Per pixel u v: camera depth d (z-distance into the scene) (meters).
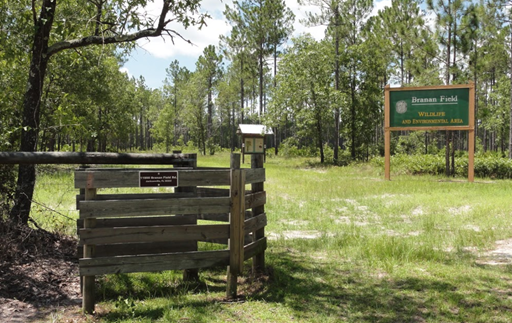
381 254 7.28
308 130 37.03
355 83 39.62
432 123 21.78
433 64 28.25
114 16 7.61
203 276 6.17
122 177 4.62
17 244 6.06
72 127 7.65
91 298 4.63
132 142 89.00
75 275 5.81
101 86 25.08
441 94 21.64
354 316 4.55
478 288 5.48
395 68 44.00
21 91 7.55
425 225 9.86
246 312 4.61
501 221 10.04
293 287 5.53
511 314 4.54
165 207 4.75
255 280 5.78
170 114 61.19
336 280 5.91
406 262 6.87
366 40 38.81
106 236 4.58
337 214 12.00
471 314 4.57
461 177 22.48
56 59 12.80
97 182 4.55
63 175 17.59
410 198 14.38
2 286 5.11
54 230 7.62
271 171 28.02
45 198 12.15
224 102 58.56
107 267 4.61
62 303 4.96
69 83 21.30
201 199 4.89
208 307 4.72
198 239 4.93
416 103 21.97
